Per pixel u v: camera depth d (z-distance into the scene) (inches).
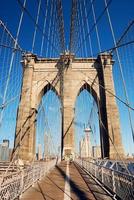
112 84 1686.8
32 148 1528.1
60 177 575.8
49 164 747.4
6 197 257.1
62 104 1690.5
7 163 679.1
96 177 505.7
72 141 1558.8
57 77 1802.4
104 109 1670.8
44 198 315.0
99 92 1736.0
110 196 335.3
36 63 1855.3
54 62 1847.9
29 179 400.8
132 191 247.9
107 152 1499.8
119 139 1494.8
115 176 327.6
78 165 1090.7
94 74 1802.4
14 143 1489.9
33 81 1796.3
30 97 1684.3
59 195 338.3
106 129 1583.4
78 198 317.4
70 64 1796.3
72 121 1625.2
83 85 1781.5
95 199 312.7
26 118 1587.1
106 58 1764.3
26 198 315.9
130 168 458.9
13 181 287.6
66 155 1491.1
